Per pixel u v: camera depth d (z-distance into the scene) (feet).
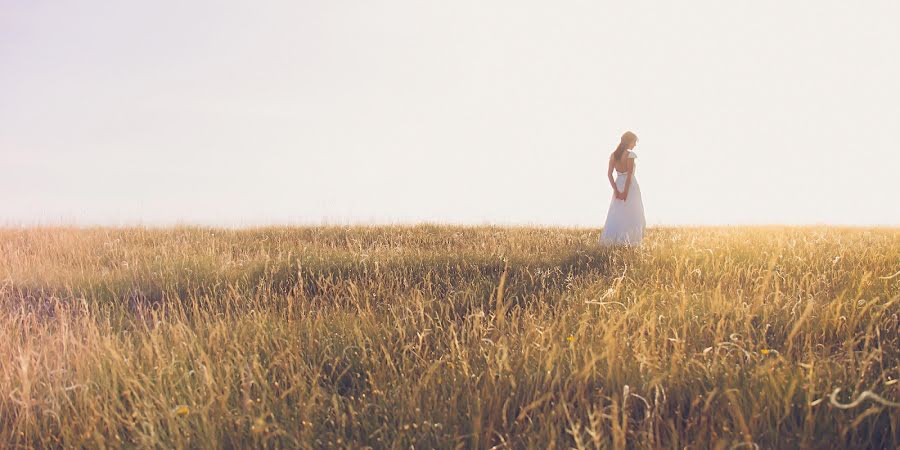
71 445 8.86
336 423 9.30
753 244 26.66
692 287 17.90
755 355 10.98
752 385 9.66
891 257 21.35
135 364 11.58
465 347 11.67
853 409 8.88
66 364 11.71
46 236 33.71
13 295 19.49
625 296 16.61
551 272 21.04
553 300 16.55
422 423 9.15
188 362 11.74
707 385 10.09
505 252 25.94
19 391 10.27
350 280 19.47
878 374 10.44
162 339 12.65
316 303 18.25
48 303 18.88
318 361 12.23
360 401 9.99
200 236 37.40
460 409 9.68
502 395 9.71
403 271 21.59
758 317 14.12
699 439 8.10
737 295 16.37
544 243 32.01
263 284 19.39
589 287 17.79
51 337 13.17
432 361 11.41
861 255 22.07
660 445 8.29
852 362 10.03
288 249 28.84
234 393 10.35
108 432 9.25
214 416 9.11
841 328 12.77
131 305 19.06
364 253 24.62
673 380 10.04
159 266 23.65
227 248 30.76
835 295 16.19
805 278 17.51
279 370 11.50
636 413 9.42
